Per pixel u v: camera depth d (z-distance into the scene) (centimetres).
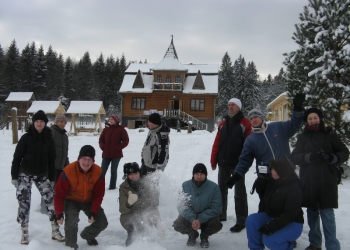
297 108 407
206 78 4075
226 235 451
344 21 825
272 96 7675
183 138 2131
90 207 425
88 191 411
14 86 7094
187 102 3906
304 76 879
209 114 3875
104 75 8269
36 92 7144
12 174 425
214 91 3853
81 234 410
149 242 382
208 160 1139
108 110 7538
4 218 496
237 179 430
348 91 769
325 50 827
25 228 411
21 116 3102
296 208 343
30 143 432
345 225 482
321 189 377
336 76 817
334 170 382
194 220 398
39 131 439
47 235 440
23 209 415
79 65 8981
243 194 475
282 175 354
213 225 405
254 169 945
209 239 436
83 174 407
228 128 513
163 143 540
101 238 436
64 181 402
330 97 812
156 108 3903
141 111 3925
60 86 7450
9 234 437
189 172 888
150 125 543
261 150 423
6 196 628
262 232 348
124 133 730
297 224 354
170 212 476
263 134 425
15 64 7312
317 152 374
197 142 1823
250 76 6456
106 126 738
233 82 6962
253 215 372
